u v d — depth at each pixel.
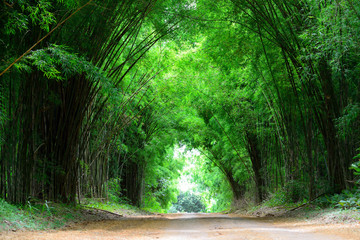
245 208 17.03
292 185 11.41
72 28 7.74
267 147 14.38
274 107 12.40
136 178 18.12
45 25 5.84
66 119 9.09
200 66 13.44
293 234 5.06
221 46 10.93
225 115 14.92
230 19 10.48
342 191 8.60
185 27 10.39
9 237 4.62
